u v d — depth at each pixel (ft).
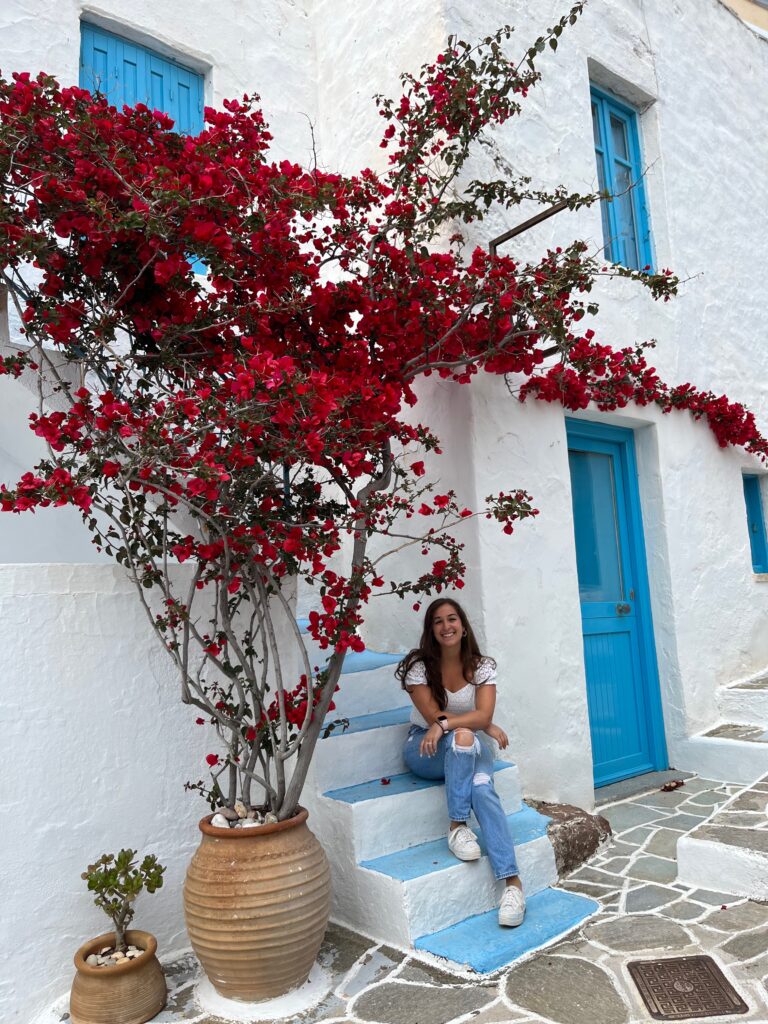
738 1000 8.37
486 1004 8.67
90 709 9.77
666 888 11.42
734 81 22.67
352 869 10.78
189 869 9.22
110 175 8.70
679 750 17.30
